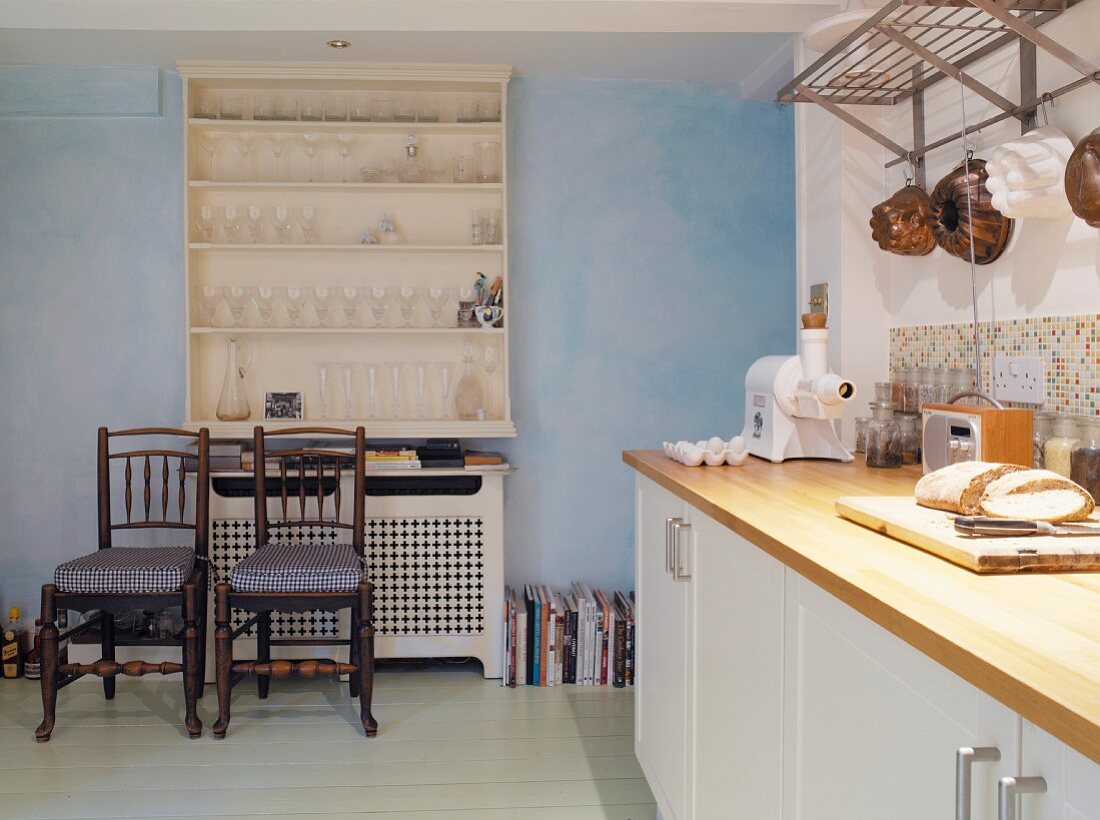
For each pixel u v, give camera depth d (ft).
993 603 3.52
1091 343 6.14
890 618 3.47
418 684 11.82
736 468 7.68
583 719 10.67
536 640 11.78
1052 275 6.54
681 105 12.82
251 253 12.39
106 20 9.23
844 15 6.55
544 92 12.67
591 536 12.94
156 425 12.44
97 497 11.95
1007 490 4.83
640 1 8.88
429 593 11.93
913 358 8.50
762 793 5.14
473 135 12.50
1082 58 6.10
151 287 12.40
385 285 12.53
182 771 9.21
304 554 10.50
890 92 8.16
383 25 9.41
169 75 12.25
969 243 7.20
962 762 2.88
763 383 8.25
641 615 8.46
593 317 12.84
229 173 12.37
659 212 12.84
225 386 12.05
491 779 9.12
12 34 10.91
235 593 9.95
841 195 8.92
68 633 10.18
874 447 7.64
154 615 11.85
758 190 12.92
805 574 4.33
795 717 4.65
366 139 12.42
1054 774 2.64
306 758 9.55
